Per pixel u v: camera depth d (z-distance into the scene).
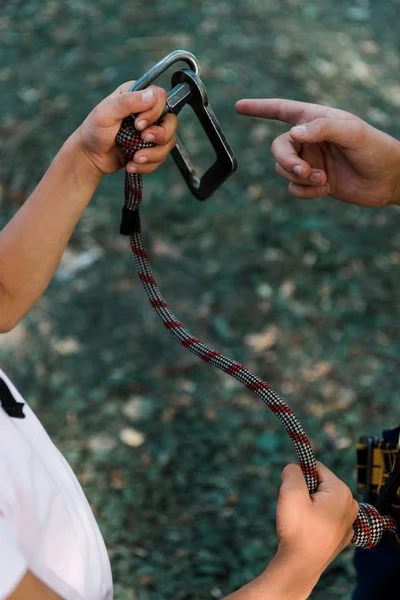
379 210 3.74
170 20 4.81
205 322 3.16
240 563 2.28
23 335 3.07
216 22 4.85
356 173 1.27
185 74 1.02
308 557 0.90
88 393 2.86
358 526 1.01
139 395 2.85
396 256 3.50
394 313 3.23
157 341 3.07
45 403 2.83
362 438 1.36
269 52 4.66
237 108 1.31
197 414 2.76
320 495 0.94
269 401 0.99
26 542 0.82
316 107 1.26
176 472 2.56
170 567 2.27
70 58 4.56
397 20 5.47
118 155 1.06
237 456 2.62
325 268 3.41
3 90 4.37
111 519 2.40
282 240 3.51
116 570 2.25
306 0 5.38
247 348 3.05
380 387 2.89
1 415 0.88
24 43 4.73
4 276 1.09
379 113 4.48
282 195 3.75
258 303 3.23
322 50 4.84
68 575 0.86
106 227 3.58
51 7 5.01
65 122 4.12
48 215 1.08
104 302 3.24
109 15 4.87
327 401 2.83
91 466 2.58
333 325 3.15
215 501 2.46
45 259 1.10
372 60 4.96
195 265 3.41
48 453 0.97
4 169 3.84
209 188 1.17
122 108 0.96
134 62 4.47
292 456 2.62
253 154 3.95
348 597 2.13
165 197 3.71
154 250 3.47
